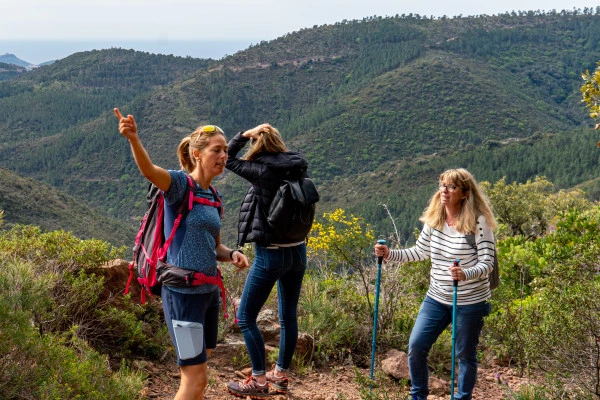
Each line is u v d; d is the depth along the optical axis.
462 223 3.99
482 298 4.02
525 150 187.88
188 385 2.98
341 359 5.14
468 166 185.88
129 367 4.06
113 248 4.61
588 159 174.50
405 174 189.00
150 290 3.08
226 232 156.00
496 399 4.76
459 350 4.08
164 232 3.03
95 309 4.16
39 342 3.18
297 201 3.75
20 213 92.62
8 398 2.90
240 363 4.65
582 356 4.18
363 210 159.00
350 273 6.01
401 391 3.95
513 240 9.88
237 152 3.97
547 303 4.82
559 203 35.25
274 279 3.99
